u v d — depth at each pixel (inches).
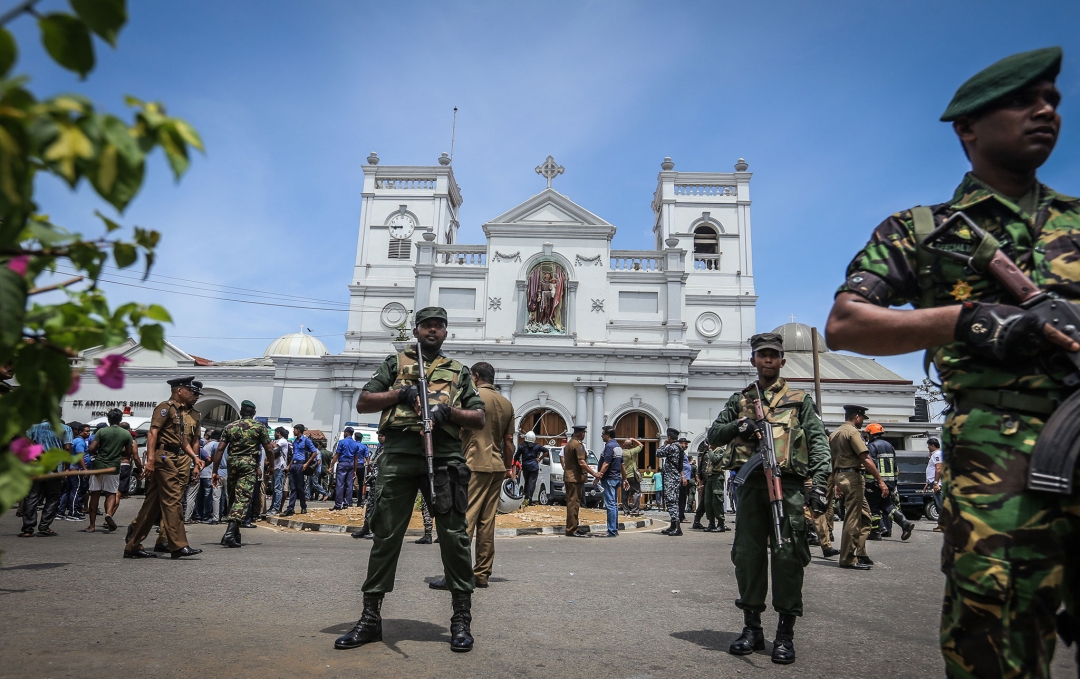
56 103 47.1
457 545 170.2
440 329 192.9
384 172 1445.6
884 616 220.4
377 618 169.8
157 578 252.5
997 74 83.4
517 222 1285.7
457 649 163.0
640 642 177.9
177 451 320.5
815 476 179.8
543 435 1195.9
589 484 877.8
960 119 88.4
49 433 351.9
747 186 1438.2
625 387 1216.8
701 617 211.6
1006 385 76.4
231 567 286.8
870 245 90.0
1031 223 83.4
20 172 45.1
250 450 383.9
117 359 68.9
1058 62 80.5
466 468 178.7
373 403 177.9
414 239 1403.8
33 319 62.9
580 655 163.3
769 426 178.1
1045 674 70.7
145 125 51.1
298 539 432.1
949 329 76.0
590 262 1269.7
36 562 290.4
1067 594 77.5
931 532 577.3
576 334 1236.5
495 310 1250.0
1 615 186.9
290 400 1291.8
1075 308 74.5
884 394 1300.4
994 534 72.4
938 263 85.3
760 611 174.6
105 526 459.2
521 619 202.5
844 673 153.9
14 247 59.2
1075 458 71.0
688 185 1456.7
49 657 148.5
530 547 418.3
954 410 81.0
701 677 148.7
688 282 1392.7
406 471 172.4
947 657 76.6
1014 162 83.7
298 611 202.4
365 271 1387.8
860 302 83.2
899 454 743.7
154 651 154.9
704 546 436.1
